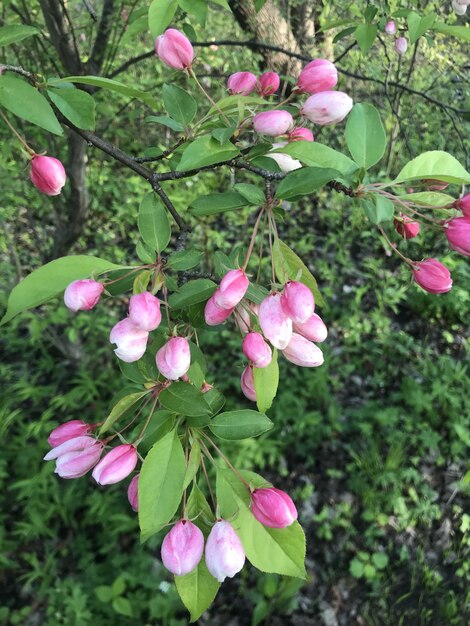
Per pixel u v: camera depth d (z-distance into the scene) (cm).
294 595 67
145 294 21
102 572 66
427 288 25
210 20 101
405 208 25
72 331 77
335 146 97
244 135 30
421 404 84
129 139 105
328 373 91
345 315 98
